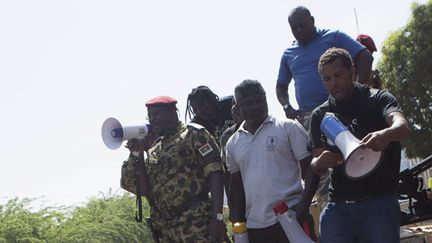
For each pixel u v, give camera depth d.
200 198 5.52
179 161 5.54
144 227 16.09
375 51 7.10
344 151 4.02
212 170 5.43
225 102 6.75
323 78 4.50
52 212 14.15
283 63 6.70
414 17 25.05
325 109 4.55
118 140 5.85
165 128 5.69
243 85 5.23
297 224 4.83
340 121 4.31
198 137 5.54
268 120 5.25
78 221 14.82
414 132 24.73
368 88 4.46
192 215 5.45
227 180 6.13
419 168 5.68
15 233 12.91
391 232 4.27
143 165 5.89
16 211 13.45
